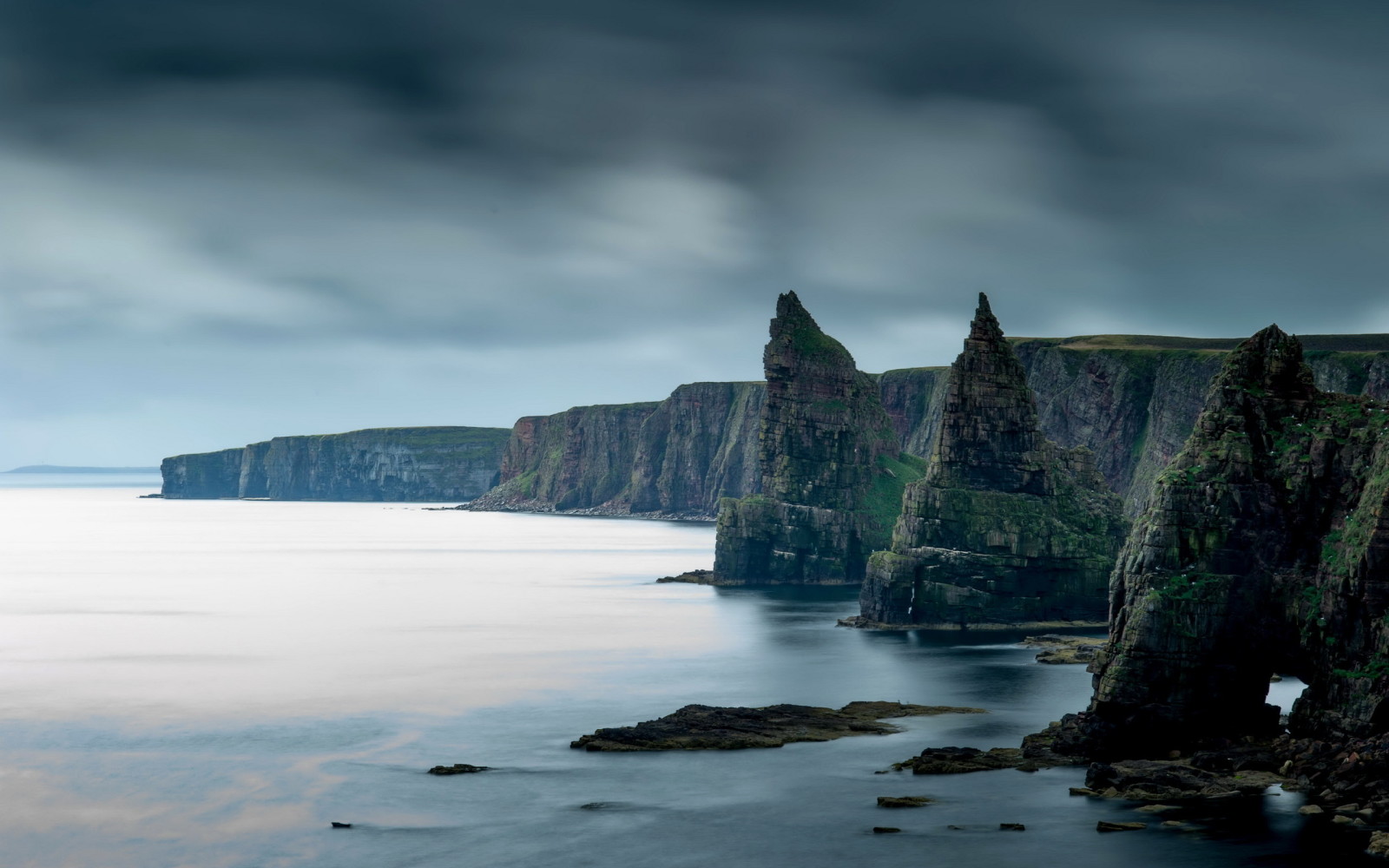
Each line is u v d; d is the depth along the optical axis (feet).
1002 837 311.68
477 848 317.63
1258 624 374.84
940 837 313.94
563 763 398.42
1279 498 380.99
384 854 314.55
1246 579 376.68
